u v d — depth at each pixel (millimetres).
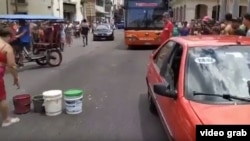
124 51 20594
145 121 6492
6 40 6391
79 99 7027
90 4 60562
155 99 5871
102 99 8234
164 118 4836
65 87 9766
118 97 8406
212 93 4027
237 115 3516
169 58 5461
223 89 4074
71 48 23734
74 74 11984
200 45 4703
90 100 8164
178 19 55375
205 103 3867
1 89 6227
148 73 7129
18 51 13781
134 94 8695
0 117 6930
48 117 6863
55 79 11070
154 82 5957
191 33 18641
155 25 20594
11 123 6492
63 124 6422
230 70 4301
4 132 6074
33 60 14016
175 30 17453
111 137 5727
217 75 4242
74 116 6891
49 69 13352
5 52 6184
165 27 13898
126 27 20875
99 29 33094
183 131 3645
